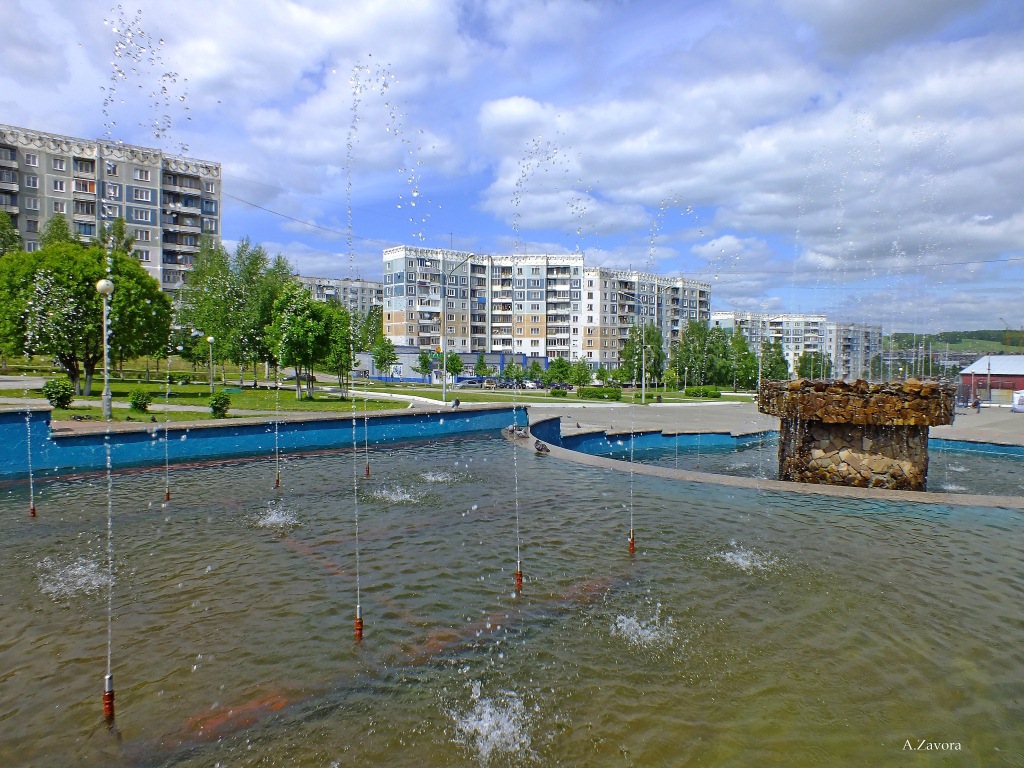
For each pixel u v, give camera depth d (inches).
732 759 127.1
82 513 320.2
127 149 1926.7
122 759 126.1
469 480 411.2
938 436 762.2
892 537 283.3
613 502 349.7
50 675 159.0
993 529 296.8
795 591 218.4
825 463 442.9
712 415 1163.3
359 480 410.6
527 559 251.6
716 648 175.3
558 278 2898.6
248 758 126.2
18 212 1798.7
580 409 1203.2
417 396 1382.9
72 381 995.3
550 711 143.6
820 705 147.3
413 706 145.3
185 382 1412.4
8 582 223.3
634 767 124.3
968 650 175.5
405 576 231.0
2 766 123.7
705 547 267.7
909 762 126.6
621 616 196.4
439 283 2763.3
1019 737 135.6
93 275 970.7
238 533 286.5
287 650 172.7
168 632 184.1
